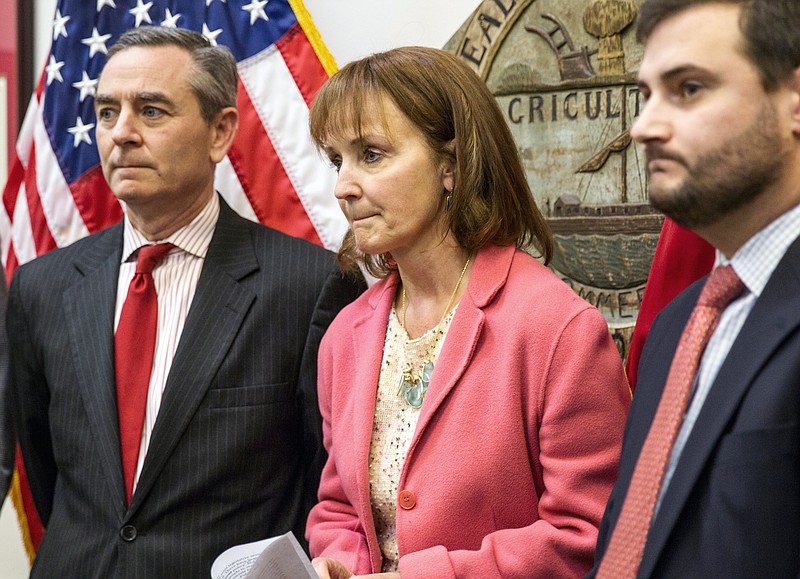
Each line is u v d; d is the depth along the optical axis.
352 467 1.68
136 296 2.11
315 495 2.09
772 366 0.99
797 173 1.03
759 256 1.06
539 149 2.18
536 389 1.55
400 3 2.40
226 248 2.13
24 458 2.29
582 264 2.13
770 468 0.96
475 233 1.64
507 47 2.22
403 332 1.71
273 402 2.02
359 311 1.81
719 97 1.01
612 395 1.55
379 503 1.66
